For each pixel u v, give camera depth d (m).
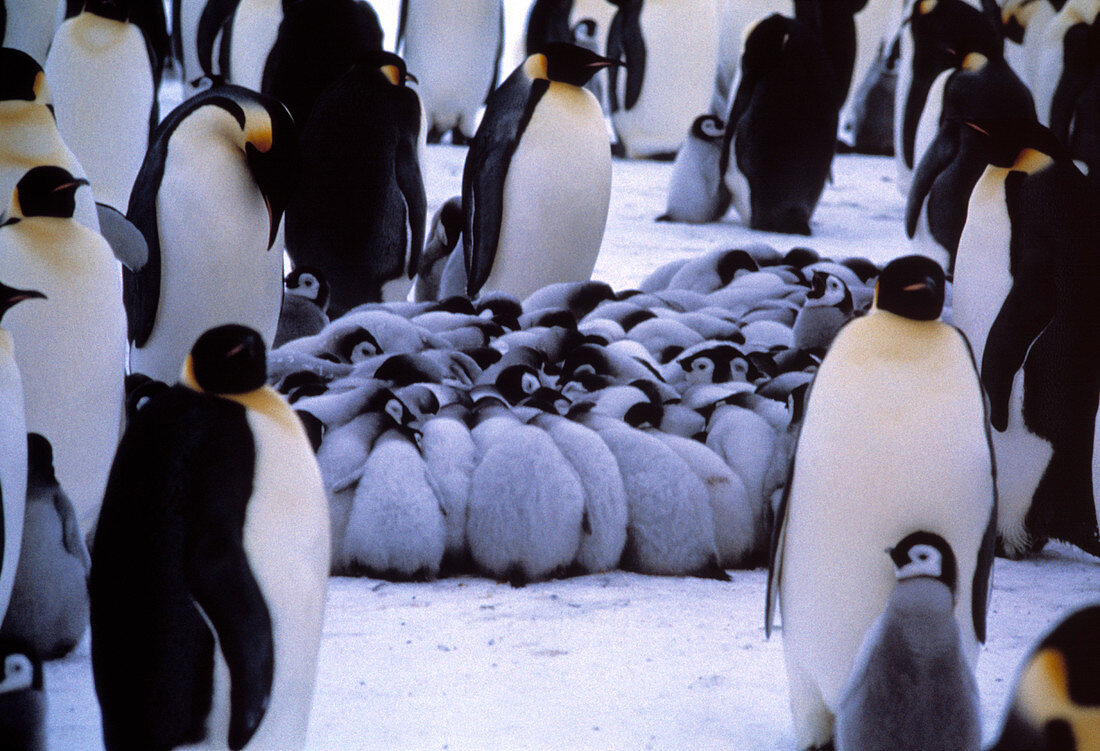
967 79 17.55
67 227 7.58
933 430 5.59
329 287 13.57
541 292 13.21
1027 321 8.52
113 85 16.77
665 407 9.40
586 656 7.10
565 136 13.61
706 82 26.78
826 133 20.75
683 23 26.02
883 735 5.20
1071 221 8.63
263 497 4.92
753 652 7.22
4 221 7.81
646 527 8.37
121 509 4.86
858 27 29.50
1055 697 3.77
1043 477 8.90
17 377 5.91
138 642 4.79
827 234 21.00
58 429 7.64
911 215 16.52
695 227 21.25
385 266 13.88
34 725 5.24
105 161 17.08
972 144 15.75
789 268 14.53
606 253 18.70
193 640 4.80
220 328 5.12
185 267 10.40
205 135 10.29
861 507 5.66
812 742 6.11
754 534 8.63
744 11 28.17
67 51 16.66
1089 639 3.76
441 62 26.59
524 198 13.77
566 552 8.21
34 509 6.39
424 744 6.03
